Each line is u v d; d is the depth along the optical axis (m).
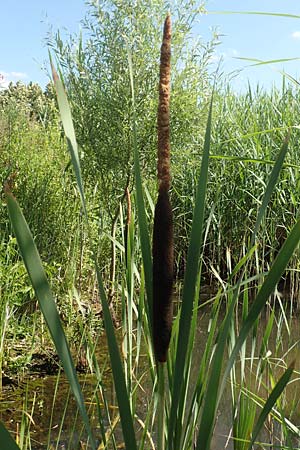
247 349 5.84
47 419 4.45
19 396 4.89
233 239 9.16
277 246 8.52
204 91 7.13
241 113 10.02
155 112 6.65
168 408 1.81
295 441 3.52
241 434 2.32
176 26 6.71
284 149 1.25
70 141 1.15
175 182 9.55
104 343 6.20
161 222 1.14
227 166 9.17
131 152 6.68
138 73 6.68
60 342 1.05
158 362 1.21
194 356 5.75
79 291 6.71
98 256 7.04
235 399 2.33
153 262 1.16
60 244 7.11
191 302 1.16
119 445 3.89
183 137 7.06
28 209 7.21
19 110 10.52
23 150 9.17
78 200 7.16
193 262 1.16
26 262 1.00
